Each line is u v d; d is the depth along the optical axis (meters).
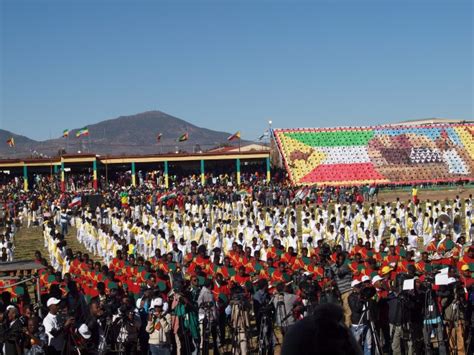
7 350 15.90
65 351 16.70
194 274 23.48
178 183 89.06
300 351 5.29
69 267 29.44
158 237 39.81
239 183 85.88
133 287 24.39
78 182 90.88
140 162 89.50
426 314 18.50
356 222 40.53
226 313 22.12
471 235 43.31
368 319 17.91
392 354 19.30
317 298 19.44
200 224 41.50
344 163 88.50
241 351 19.72
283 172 90.50
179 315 19.09
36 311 19.03
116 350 19.05
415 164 89.00
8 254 40.25
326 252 29.55
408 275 19.94
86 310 19.69
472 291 19.45
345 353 5.29
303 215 50.03
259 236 38.34
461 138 93.25
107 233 41.00
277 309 19.64
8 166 91.31
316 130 93.06
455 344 19.34
